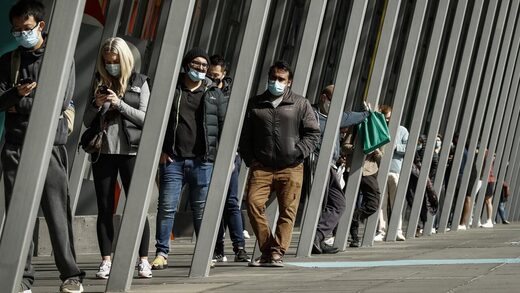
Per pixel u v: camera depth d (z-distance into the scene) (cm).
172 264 1712
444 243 2411
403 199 2555
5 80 1145
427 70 2548
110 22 1953
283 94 1645
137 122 1382
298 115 1647
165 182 1575
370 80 2170
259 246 1658
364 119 2094
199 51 1574
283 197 1656
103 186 1402
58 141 1155
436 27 2544
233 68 2616
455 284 1313
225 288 1302
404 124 4525
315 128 1658
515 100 4203
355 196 2111
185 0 1255
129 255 1256
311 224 1886
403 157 2564
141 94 1399
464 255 1908
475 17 2958
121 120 1385
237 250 1766
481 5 2952
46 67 1057
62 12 1055
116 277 1256
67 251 1177
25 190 1064
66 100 1127
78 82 1900
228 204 1756
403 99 2356
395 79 4256
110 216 1418
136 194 1256
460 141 3189
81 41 1906
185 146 1573
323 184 1884
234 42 2780
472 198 3553
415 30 2367
